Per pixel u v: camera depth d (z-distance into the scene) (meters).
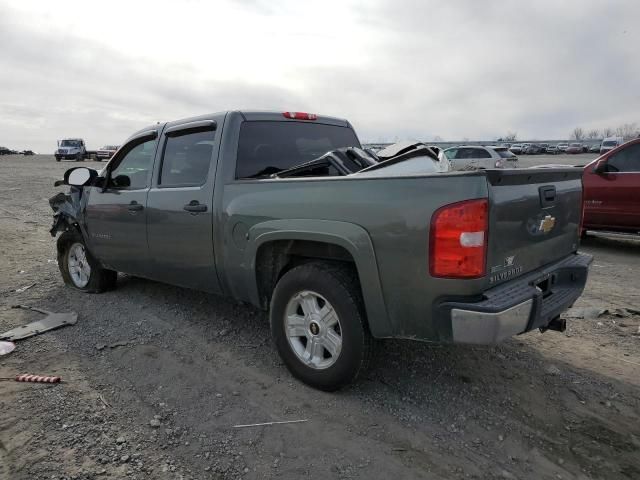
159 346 4.04
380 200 2.81
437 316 2.69
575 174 3.59
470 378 3.49
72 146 48.84
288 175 3.83
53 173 29.45
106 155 48.91
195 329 4.38
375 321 2.93
